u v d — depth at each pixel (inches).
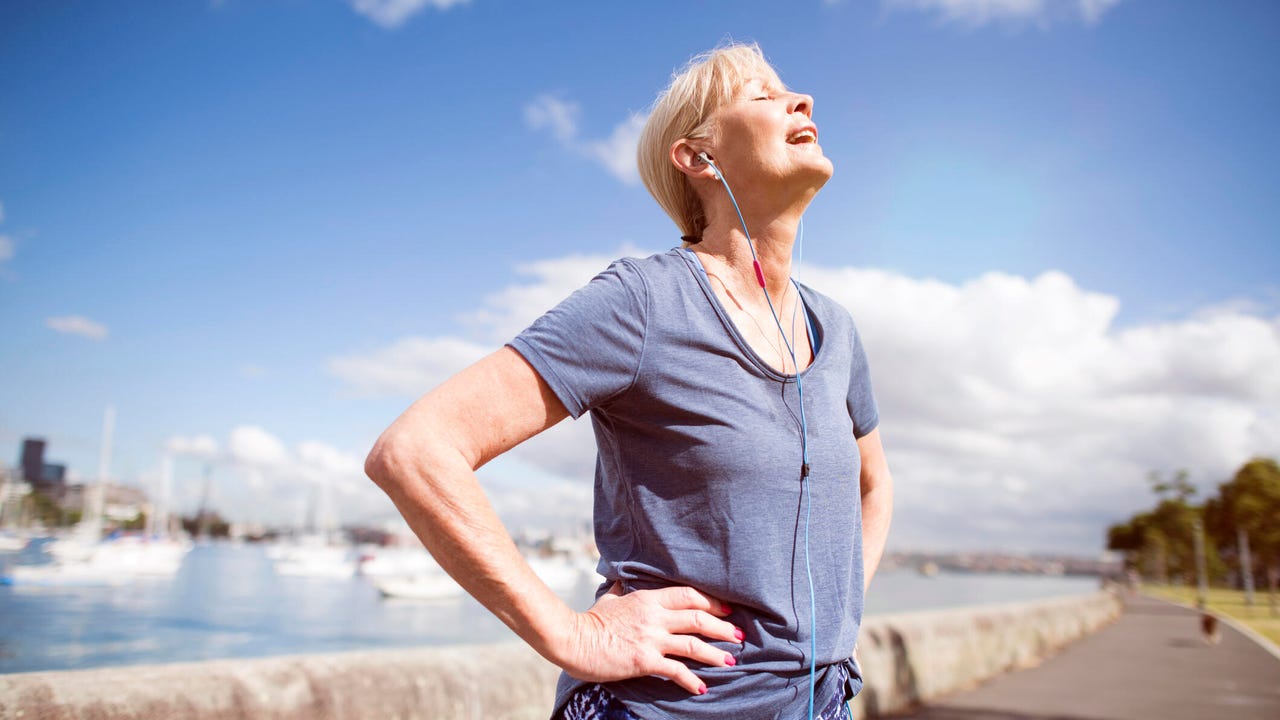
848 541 52.5
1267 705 314.8
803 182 54.2
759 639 46.5
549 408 47.5
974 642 340.2
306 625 1718.8
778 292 56.8
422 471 43.7
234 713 88.8
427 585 2390.5
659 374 47.6
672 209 62.4
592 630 45.3
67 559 2573.8
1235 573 3070.9
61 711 75.8
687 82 59.7
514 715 118.7
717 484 47.1
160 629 1547.7
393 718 104.0
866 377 68.4
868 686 233.1
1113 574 4242.1
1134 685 362.0
